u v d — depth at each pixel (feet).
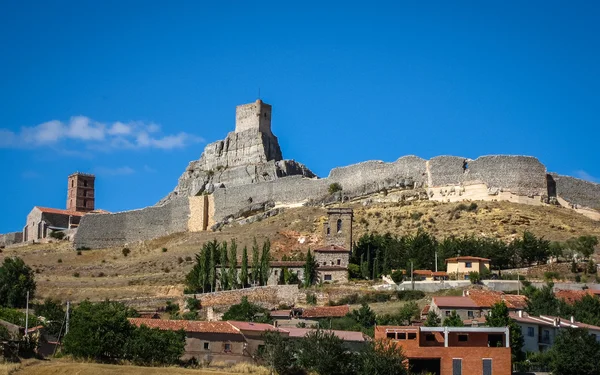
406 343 358.02
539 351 404.36
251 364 369.71
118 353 370.12
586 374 365.20
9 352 362.74
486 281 521.24
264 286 539.29
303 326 444.96
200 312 525.34
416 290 521.24
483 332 364.99
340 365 351.87
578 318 441.68
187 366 366.02
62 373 336.29
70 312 450.30
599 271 539.70
